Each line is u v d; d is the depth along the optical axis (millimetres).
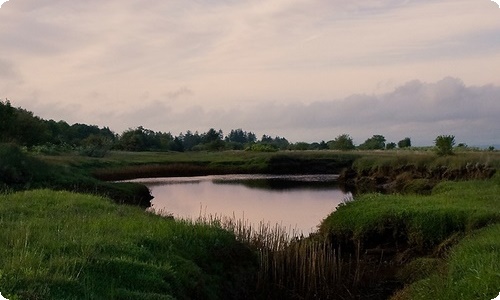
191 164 58750
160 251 10883
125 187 29047
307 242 16094
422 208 16812
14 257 8438
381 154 54688
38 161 25172
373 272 14711
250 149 81188
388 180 40969
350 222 17172
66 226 11523
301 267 13266
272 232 18812
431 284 10828
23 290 7398
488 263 9742
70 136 81188
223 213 26781
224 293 11430
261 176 54625
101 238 10484
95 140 75438
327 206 29969
